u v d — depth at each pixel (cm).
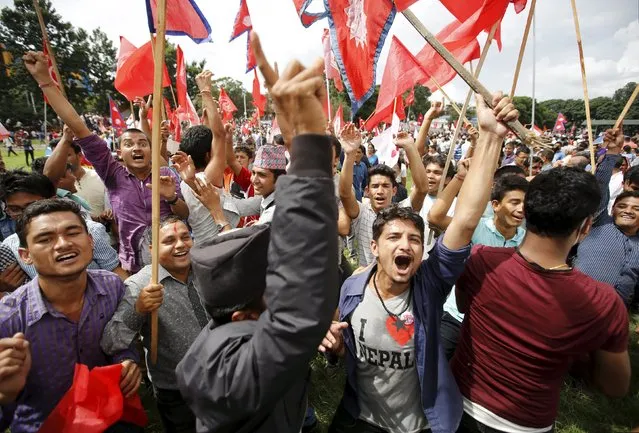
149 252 312
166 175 328
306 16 322
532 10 286
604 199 370
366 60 320
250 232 124
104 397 181
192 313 235
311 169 101
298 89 98
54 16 3606
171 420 238
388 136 510
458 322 295
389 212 194
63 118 301
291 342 99
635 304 410
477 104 176
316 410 329
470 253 182
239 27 655
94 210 452
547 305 159
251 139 1514
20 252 196
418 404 201
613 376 169
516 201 311
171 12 378
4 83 3609
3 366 157
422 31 188
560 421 320
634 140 1830
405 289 200
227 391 109
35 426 195
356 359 205
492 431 173
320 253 100
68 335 197
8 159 2420
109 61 5247
